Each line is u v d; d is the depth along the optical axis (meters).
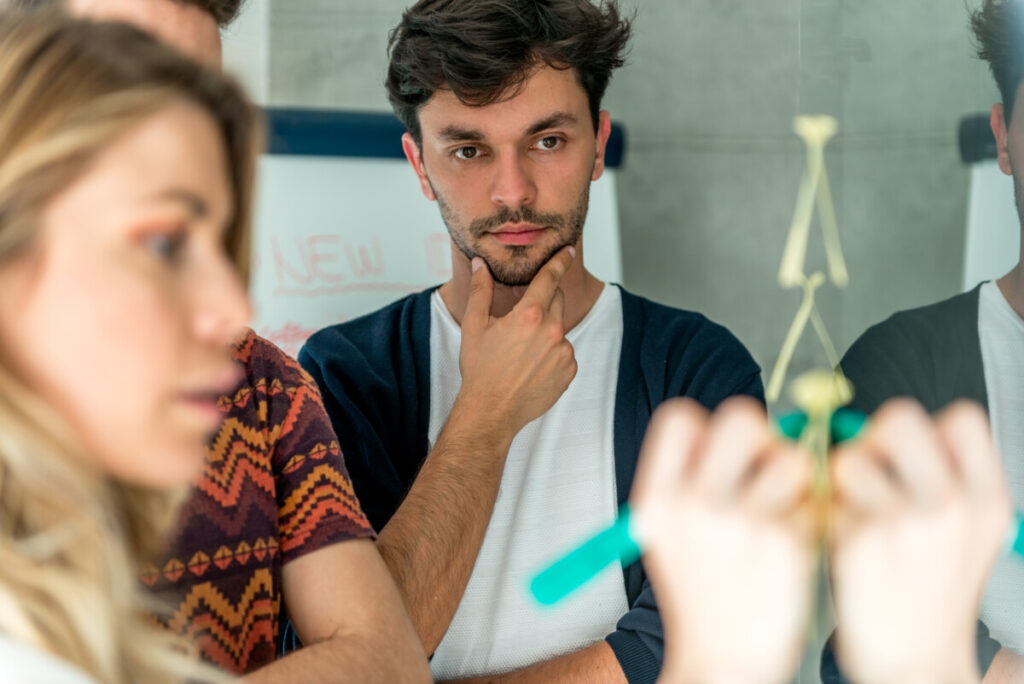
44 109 0.44
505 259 1.32
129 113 0.45
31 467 0.45
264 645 0.87
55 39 0.46
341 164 1.72
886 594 0.48
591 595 1.31
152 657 0.50
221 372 0.50
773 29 2.12
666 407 1.38
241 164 0.53
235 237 0.54
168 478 0.48
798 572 0.47
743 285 2.13
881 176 2.11
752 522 0.48
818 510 0.49
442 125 1.31
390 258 1.73
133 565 0.53
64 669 0.42
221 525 0.85
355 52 1.86
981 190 1.99
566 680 1.18
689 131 2.12
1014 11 1.44
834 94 2.12
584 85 1.33
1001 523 0.49
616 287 1.48
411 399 1.38
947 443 0.50
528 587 1.32
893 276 2.11
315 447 0.91
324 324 1.70
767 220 2.13
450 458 1.18
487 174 1.31
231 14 0.98
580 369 1.41
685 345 1.43
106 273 0.45
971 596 0.48
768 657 0.46
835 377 1.42
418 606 1.07
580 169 1.33
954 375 1.40
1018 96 1.42
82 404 0.46
